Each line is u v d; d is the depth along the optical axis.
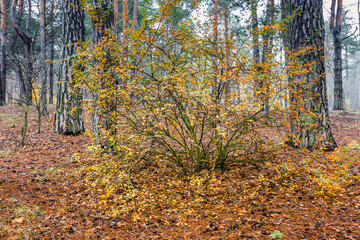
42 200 4.39
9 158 6.96
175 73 5.14
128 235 3.57
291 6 8.41
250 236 3.50
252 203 4.64
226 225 3.89
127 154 5.03
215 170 6.10
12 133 9.67
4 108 16.12
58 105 9.85
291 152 7.29
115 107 5.57
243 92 5.07
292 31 8.32
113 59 5.68
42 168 6.23
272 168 5.71
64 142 8.83
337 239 3.28
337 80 19.42
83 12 9.91
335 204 4.44
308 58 7.69
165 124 5.40
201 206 4.56
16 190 4.68
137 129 5.13
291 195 4.89
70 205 4.34
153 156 6.11
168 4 5.33
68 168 6.25
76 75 5.41
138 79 5.03
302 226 3.73
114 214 4.00
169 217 4.17
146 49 5.32
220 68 5.20
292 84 5.53
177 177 5.84
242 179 5.67
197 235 3.61
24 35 15.23
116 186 4.91
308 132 7.58
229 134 5.88
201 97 4.86
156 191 5.14
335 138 9.88
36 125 11.45
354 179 5.48
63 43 9.67
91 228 3.69
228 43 5.39
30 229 3.37
